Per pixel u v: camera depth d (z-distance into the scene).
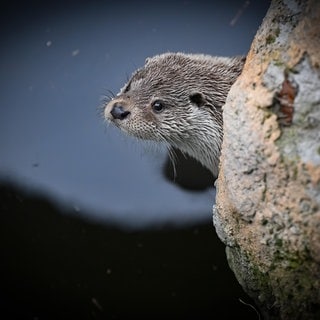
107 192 17.31
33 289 15.92
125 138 15.72
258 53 9.66
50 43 19.30
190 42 18.64
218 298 15.33
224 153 9.67
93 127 18.19
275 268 9.38
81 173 17.66
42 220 17.09
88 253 16.56
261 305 10.25
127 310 15.58
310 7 9.12
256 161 9.02
